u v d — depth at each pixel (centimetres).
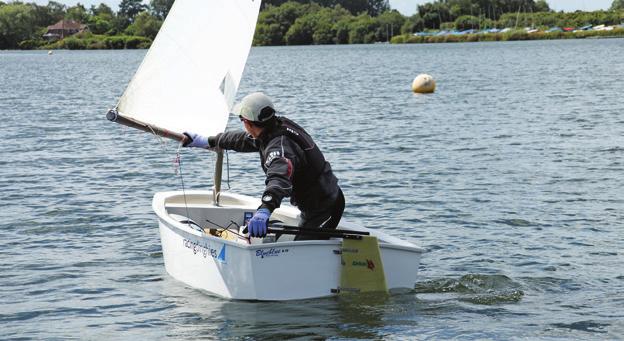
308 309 791
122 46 17225
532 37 17112
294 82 5159
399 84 4716
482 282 898
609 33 16812
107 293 874
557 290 877
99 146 2080
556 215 1230
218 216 991
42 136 2319
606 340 725
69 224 1203
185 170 1697
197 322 771
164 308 816
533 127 2341
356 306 799
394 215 1254
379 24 18612
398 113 2877
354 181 1536
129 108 954
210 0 990
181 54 981
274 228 794
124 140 2197
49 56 12962
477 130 2300
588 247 1049
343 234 806
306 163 797
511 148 1922
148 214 1270
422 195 1393
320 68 7219
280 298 807
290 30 18625
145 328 763
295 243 796
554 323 769
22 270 967
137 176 1633
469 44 15475
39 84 5366
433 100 3416
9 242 1101
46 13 18712
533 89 3906
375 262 812
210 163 1777
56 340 739
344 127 2458
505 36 17175
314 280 812
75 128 2531
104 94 4319
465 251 1038
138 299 848
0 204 1346
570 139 2055
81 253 1043
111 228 1180
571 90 3775
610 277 923
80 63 9444
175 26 976
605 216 1219
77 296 866
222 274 833
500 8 18525
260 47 18150
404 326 754
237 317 777
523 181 1507
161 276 935
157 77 973
